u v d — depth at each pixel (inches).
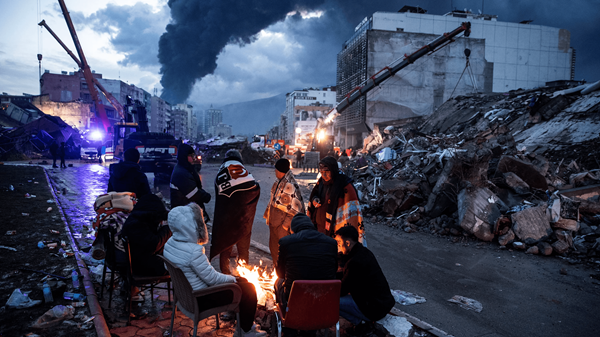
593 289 193.3
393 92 1909.4
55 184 526.6
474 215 284.8
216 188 175.0
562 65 2613.2
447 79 1948.8
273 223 181.9
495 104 900.6
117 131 886.4
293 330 131.3
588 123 566.3
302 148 1713.8
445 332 144.9
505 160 330.3
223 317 150.6
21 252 212.8
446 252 256.4
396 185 358.6
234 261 215.8
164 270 149.2
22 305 145.3
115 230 151.1
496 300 178.1
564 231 264.1
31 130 1200.2
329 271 124.9
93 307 147.2
